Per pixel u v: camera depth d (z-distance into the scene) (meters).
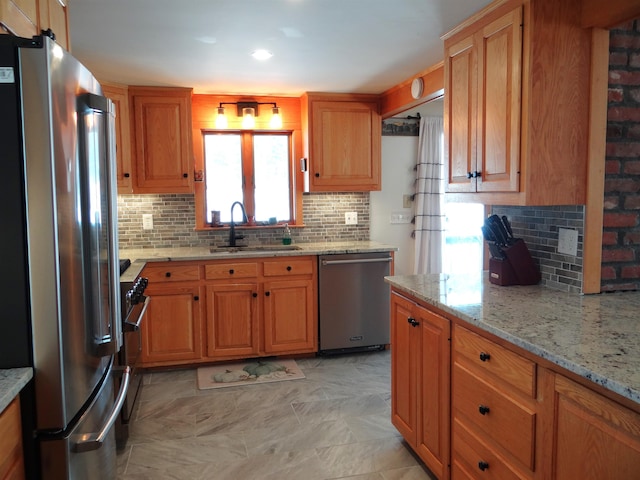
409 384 2.44
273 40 2.75
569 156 2.06
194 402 3.22
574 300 2.06
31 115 1.32
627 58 2.10
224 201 4.41
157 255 3.76
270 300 3.92
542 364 1.46
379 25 2.51
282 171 4.50
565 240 2.23
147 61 3.16
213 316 3.83
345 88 4.03
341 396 3.29
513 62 2.07
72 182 1.44
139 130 3.88
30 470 1.39
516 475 1.60
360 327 4.09
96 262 1.58
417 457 2.52
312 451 2.59
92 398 1.62
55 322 1.37
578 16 2.03
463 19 2.42
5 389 1.23
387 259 4.09
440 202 4.85
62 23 2.05
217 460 2.51
